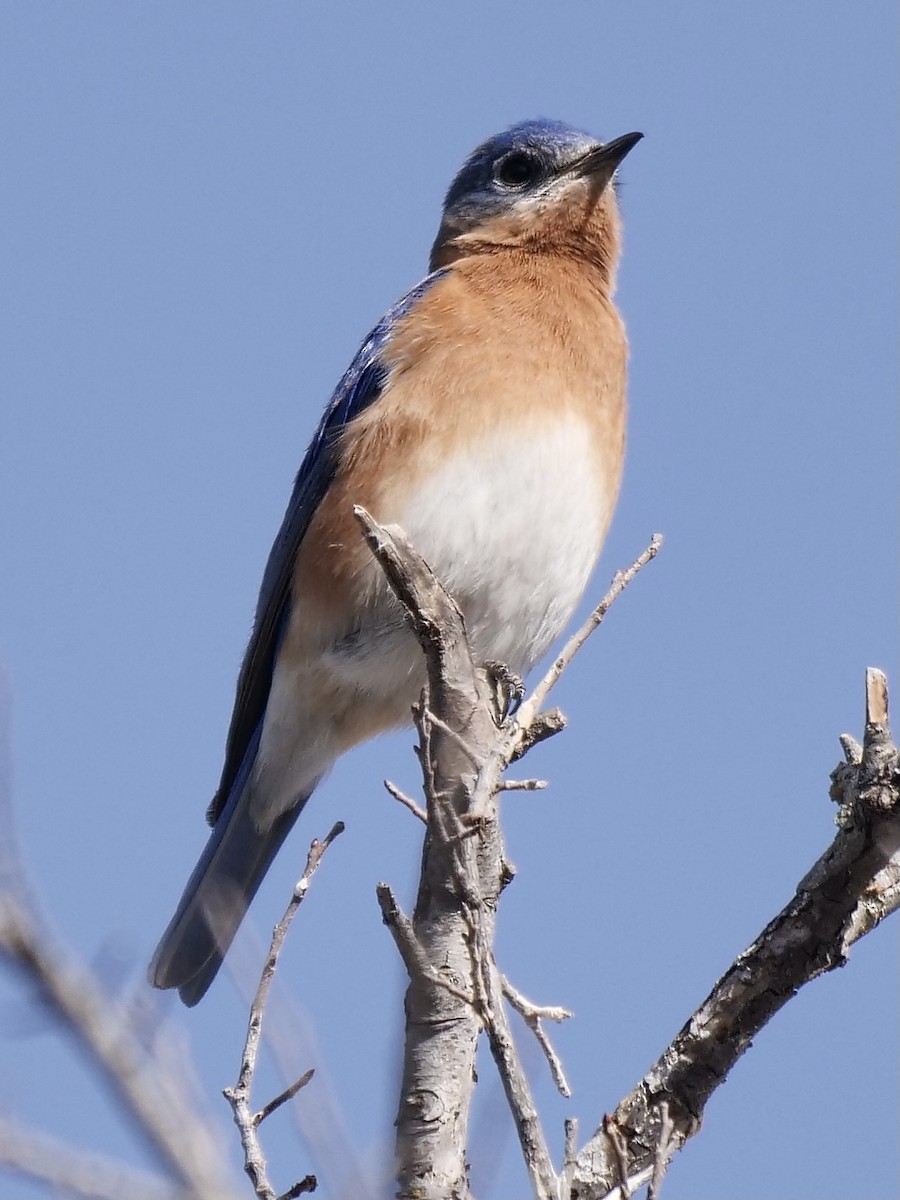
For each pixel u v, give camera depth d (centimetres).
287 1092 652
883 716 802
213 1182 549
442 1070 779
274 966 742
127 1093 553
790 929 824
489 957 715
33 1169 551
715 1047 828
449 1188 761
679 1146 826
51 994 551
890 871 838
